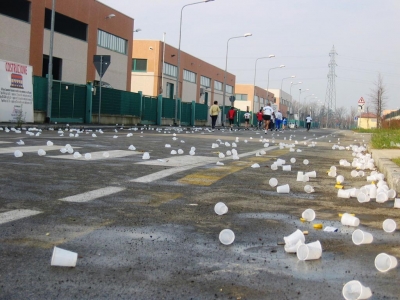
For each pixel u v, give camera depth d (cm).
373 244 393
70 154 966
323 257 351
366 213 523
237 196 595
